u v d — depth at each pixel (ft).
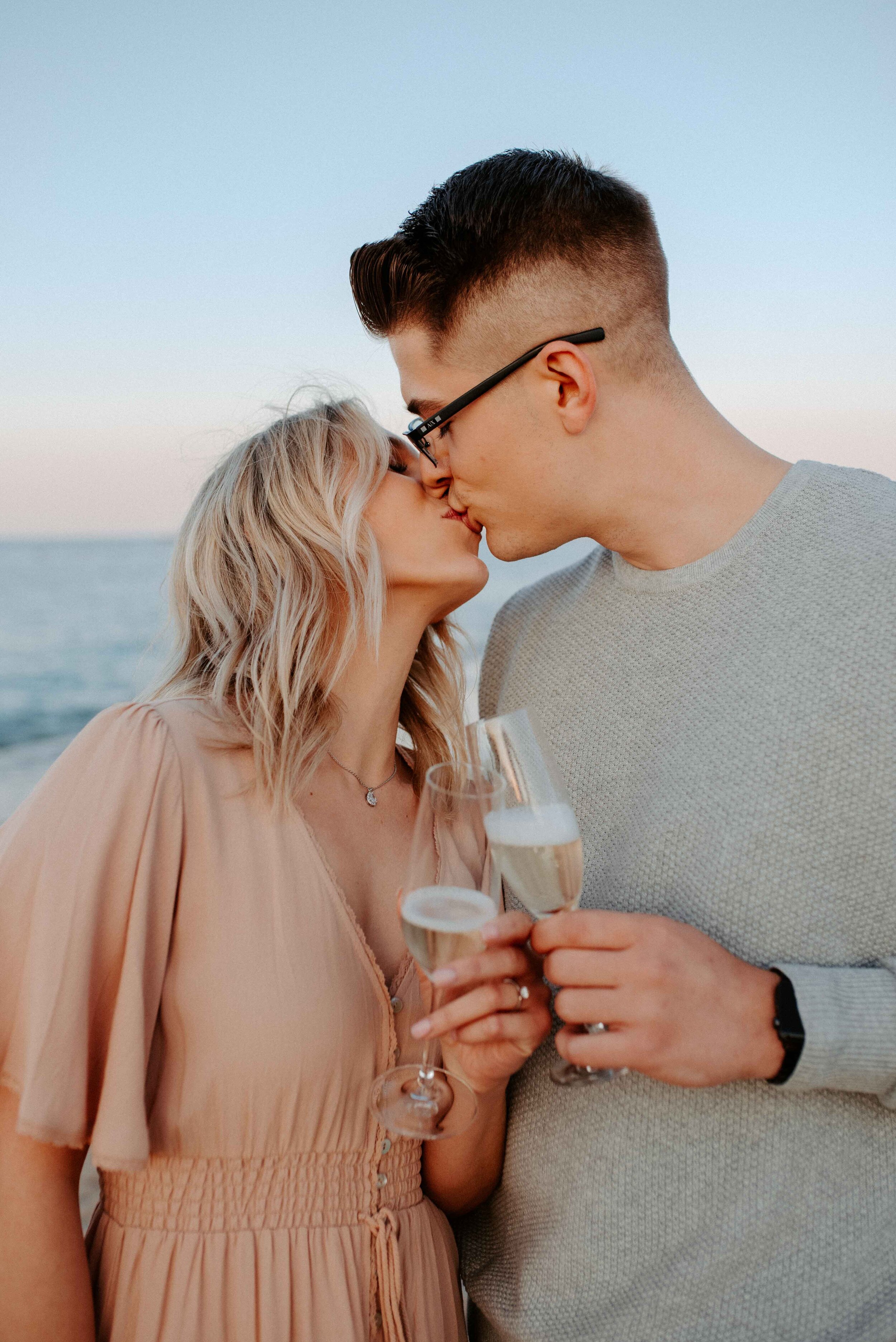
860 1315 4.39
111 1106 4.14
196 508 5.81
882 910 4.58
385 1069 4.93
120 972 4.37
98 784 4.57
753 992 4.01
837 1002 4.09
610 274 5.26
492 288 5.32
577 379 5.24
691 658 5.28
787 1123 4.54
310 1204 4.64
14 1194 4.16
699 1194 4.62
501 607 6.98
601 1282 4.77
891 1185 4.50
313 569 5.46
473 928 3.80
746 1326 4.46
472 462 5.65
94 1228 4.77
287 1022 4.51
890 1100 4.27
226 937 4.60
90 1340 4.21
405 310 5.68
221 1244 4.45
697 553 5.43
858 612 4.79
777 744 4.79
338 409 5.84
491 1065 4.31
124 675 62.13
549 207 5.20
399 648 5.84
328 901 4.88
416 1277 4.91
